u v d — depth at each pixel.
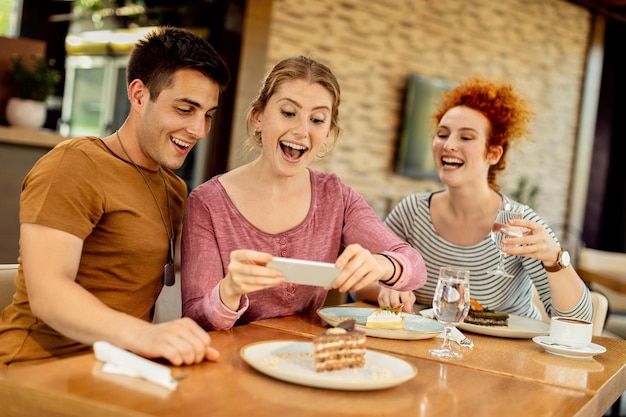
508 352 1.76
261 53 5.82
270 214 2.01
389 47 6.79
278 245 2.00
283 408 1.15
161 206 1.86
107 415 1.08
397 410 1.20
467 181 2.38
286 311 2.02
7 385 1.16
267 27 5.83
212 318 1.68
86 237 1.74
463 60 7.38
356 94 6.62
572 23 8.32
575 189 8.60
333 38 6.38
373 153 6.84
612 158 9.10
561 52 8.25
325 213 2.11
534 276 2.31
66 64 7.75
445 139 2.44
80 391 1.13
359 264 1.65
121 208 1.75
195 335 1.37
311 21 6.20
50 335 1.71
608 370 1.67
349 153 6.66
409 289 2.00
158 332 1.37
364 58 6.62
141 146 1.84
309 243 2.05
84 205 1.67
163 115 1.79
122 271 1.78
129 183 1.79
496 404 1.30
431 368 1.52
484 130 2.39
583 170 8.65
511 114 2.42
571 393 1.45
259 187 2.02
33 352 1.70
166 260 1.87
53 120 7.73
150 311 1.92
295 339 1.67
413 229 2.51
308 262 1.55
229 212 1.96
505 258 2.36
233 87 5.75
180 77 1.78
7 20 7.43
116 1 7.14
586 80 8.52
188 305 1.83
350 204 2.17
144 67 1.81
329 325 1.88
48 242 1.58
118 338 1.39
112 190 1.74
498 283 2.39
